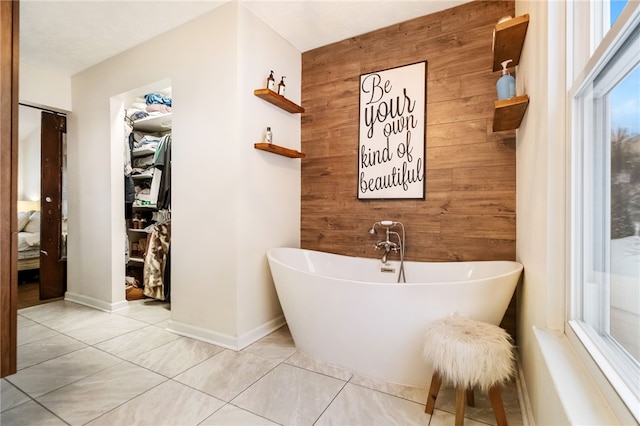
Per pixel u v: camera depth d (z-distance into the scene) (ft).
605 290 3.06
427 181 7.87
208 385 5.63
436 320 5.32
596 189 3.34
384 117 8.41
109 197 9.82
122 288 10.11
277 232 8.59
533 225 4.96
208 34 7.54
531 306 5.06
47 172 10.91
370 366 5.88
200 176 7.70
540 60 4.51
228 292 7.25
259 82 7.88
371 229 8.41
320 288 6.07
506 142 7.04
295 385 5.64
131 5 7.22
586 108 3.60
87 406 5.02
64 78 10.66
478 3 7.32
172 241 8.21
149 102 11.38
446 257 7.64
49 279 11.02
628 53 2.52
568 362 3.29
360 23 8.18
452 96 7.61
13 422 4.64
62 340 7.59
